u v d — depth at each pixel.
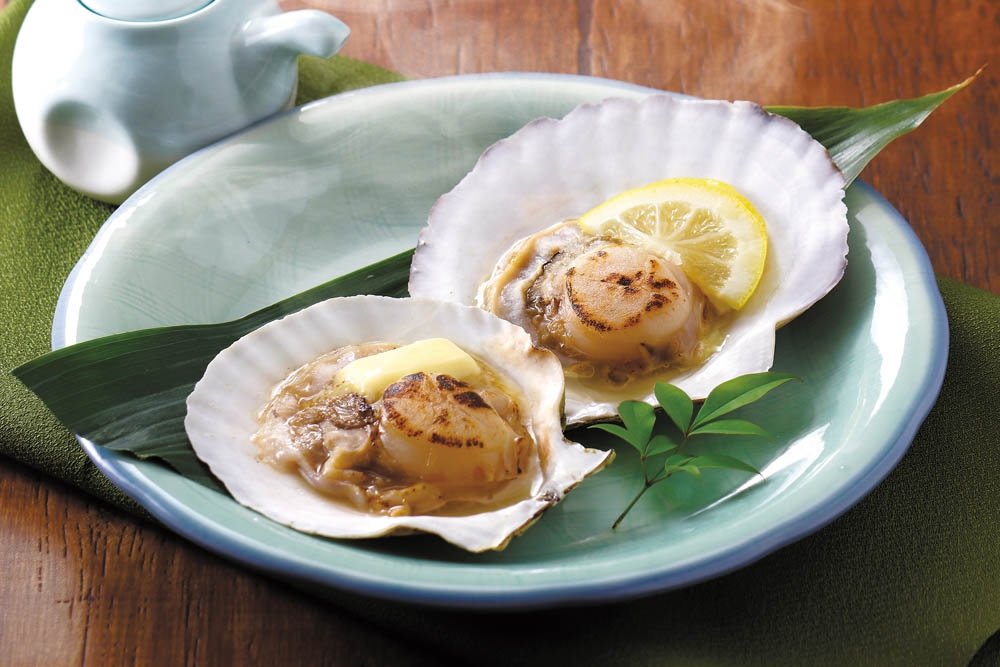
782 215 0.62
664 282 0.60
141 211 0.62
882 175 0.67
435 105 0.66
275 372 0.58
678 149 0.63
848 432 0.56
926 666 0.54
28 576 0.56
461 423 0.55
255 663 0.54
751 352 0.59
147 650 0.54
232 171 0.64
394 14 0.74
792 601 0.54
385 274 0.61
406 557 0.54
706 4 0.74
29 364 0.56
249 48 0.65
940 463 0.57
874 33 0.73
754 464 0.57
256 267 0.63
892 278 0.59
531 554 0.55
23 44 0.65
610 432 0.57
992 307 0.61
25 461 0.57
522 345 0.58
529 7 0.74
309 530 0.53
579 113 0.64
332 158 0.65
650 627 0.54
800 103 0.70
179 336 0.58
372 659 0.54
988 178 0.67
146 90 0.63
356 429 0.56
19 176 0.66
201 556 0.56
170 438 0.55
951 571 0.55
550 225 0.63
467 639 0.54
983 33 0.73
